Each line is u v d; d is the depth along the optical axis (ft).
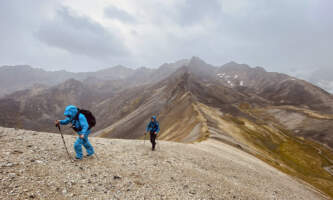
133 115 603.26
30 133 35.60
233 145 138.51
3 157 22.30
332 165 274.57
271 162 166.09
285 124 552.82
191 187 29.84
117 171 27.61
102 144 40.40
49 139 34.42
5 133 31.37
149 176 29.12
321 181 184.44
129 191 23.24
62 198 18.28
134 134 451.53
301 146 328.70
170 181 29.60
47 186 19.36
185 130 216.95
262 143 287.89
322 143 405.18
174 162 39.96
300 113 612.70
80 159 28.12
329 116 561.02
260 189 44.14
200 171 39.55
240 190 36.70
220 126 239.30
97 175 24.79
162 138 237.25
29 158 23.93
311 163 263.90
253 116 590.14
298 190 69.51
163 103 635.66
